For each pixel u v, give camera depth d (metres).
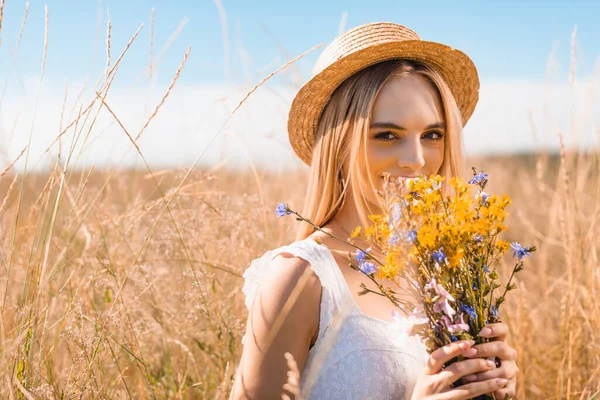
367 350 1.60
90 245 2.61
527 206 5.26
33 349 1.91
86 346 1.97
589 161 3.36
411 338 1.66
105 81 2.00
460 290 1.49
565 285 3.22
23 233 2.27
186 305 2.58
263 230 3.02
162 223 2.79
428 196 1.47
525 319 2.98
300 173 3.60
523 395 2.76
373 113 1.81
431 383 1.49
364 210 1.86
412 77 1.84
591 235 2.97
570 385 2.70
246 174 3.43
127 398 2.22
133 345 2.34
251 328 1.62
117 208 2.94
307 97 2.00
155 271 2.76
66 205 2.86
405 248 1.48
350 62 1.85
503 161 6.32
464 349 1.46
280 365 1.56
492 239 1.53
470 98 2.30
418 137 1.81
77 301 2.15
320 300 1.61
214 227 2.85
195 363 2.47
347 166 1.89
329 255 1.67
